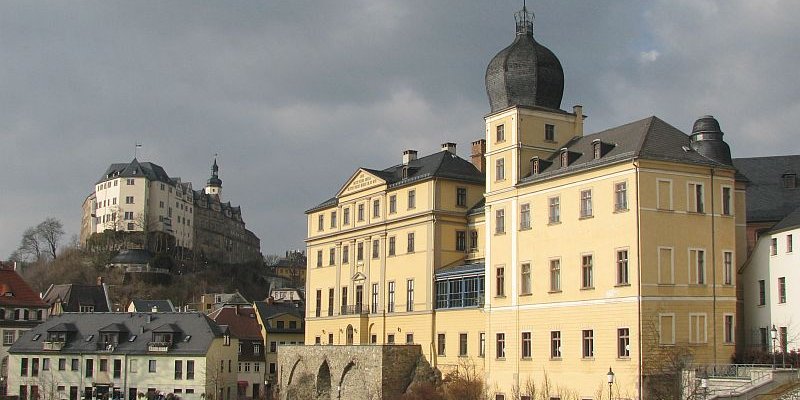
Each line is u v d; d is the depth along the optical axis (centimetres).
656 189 6881
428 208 9444
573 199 7481
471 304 8712
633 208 6825
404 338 9625
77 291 18025
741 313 7450
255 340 14638
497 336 8244
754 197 8375
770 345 7050
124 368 12281
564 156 7762
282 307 15400
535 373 7706
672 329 6762
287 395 10531
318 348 10000
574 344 7306
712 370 6606
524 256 8000
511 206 8250
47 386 12319
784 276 6950
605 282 7038
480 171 9944
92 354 12394
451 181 9544
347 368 9450
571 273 7419
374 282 10306
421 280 9444
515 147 8281
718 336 6938
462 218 9544
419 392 8569
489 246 8475
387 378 8938
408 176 10056
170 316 12962
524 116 8362
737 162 8869
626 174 6944
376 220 10375
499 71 8575
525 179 8131
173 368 12150
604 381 6944
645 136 7094
